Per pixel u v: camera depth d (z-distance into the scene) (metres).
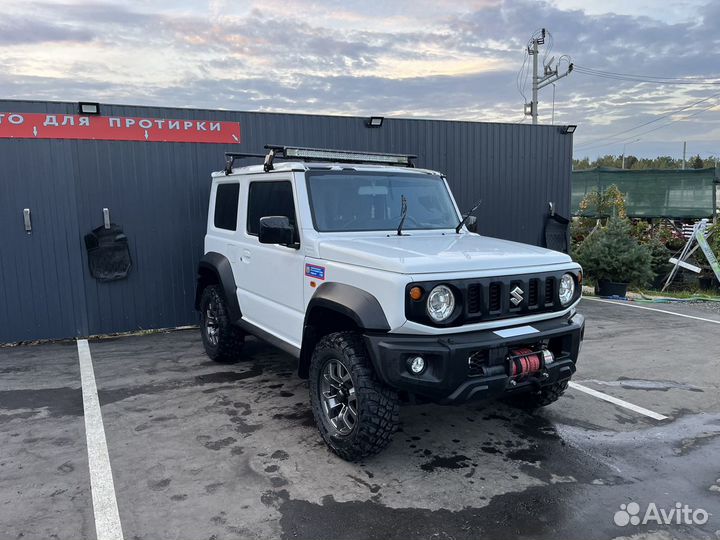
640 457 3.89
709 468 3.73
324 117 8.48
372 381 3.52
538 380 3.68
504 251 3.94
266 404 4.86
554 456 3.89
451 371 3.33
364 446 3.58
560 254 4.11
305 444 4.05
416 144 9.21
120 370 5.91
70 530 2.98
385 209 4.77
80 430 4.31
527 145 10.13
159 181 7.66
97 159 7.33
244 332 5.91
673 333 7.79
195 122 7.75
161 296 7.84
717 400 5.07
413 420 4.54
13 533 2.95
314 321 4.05
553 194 10.47
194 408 4.77
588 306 10.23
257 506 3.22
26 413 4.68
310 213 4.36
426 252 3.71
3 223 7.01
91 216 7.38
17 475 3.58
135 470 3.65
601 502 3.29
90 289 7.46
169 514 3.13
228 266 5.67
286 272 4.53
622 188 18.14
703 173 16.41
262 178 5.00
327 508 3.21
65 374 5.79
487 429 4.36
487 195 9.91
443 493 3.38
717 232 14.48
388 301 3.38
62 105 7.10
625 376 5.77
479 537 2.95
